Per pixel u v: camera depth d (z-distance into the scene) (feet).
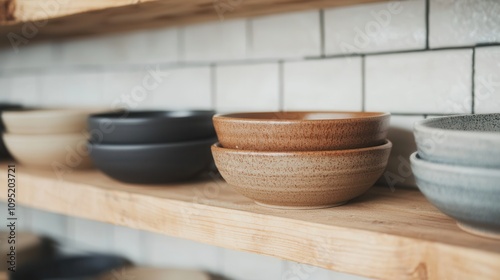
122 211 2.74
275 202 2.20
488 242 1.71
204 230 2.36
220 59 3.42
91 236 4.48
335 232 1.94
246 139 2.16
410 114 2.68
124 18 3.11
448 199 1.71
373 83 2.79
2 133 3.69
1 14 3.20
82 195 2.96
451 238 1.76
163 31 3.69
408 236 1.78
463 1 2.48
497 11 2.38
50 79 4.60
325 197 2.14
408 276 1.77
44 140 3.33
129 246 4.18
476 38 2.45
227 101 3.41
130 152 2.72
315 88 3.01
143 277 3.82
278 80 3.16
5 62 5.08
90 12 2.77
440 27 2.56
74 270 4.20
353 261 1.90
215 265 3.64
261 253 2.16
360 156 2.09
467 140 1.63
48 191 3.19
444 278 1.69
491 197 1.59
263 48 3.21
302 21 3.03
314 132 2.06
